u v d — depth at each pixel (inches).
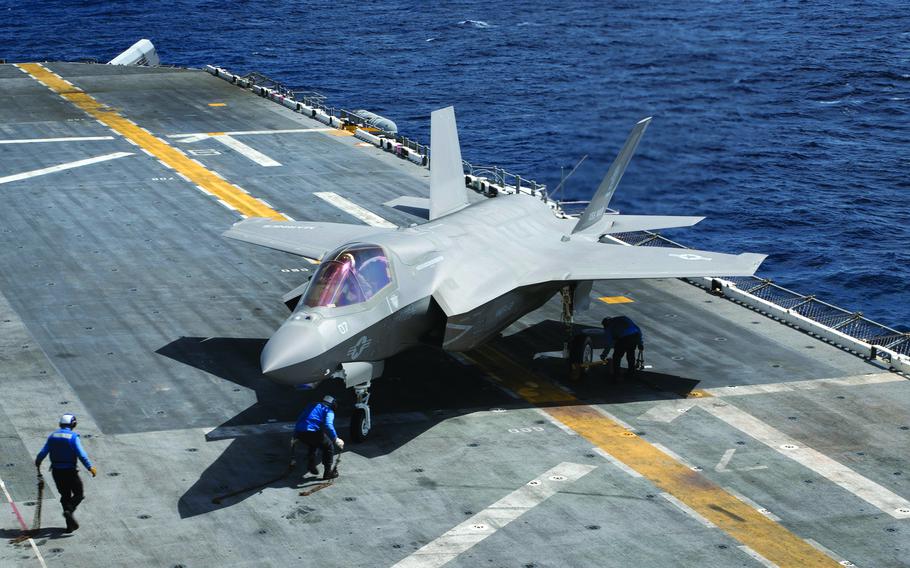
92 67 3080.7
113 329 1342.3
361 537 896.3
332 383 1219.9
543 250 1320.1
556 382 1240.2
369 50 5300.2
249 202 1898.4
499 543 890.7
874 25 6023.6
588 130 3745.1
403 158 2242.9
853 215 2770.7
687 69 4872.0
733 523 932.0
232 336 1337.4
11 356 1250.0
